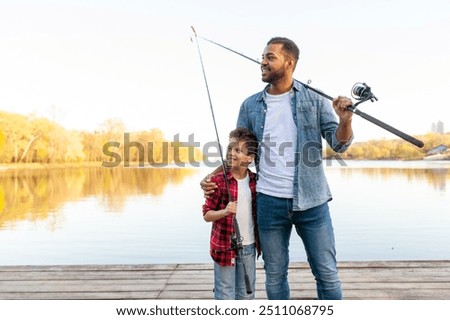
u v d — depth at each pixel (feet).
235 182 8.00
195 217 41.68
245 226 8.03
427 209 43.65
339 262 12.95
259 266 12.56
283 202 7.66
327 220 7.81
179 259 24.31
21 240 31.96
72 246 29.30
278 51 7.59
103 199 64.64
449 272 12.03
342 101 6.92
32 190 84.79
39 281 11.84
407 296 10.43
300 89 7.71
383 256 24.73
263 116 7.88
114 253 26.68
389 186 69.62
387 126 6.58
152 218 41.19
